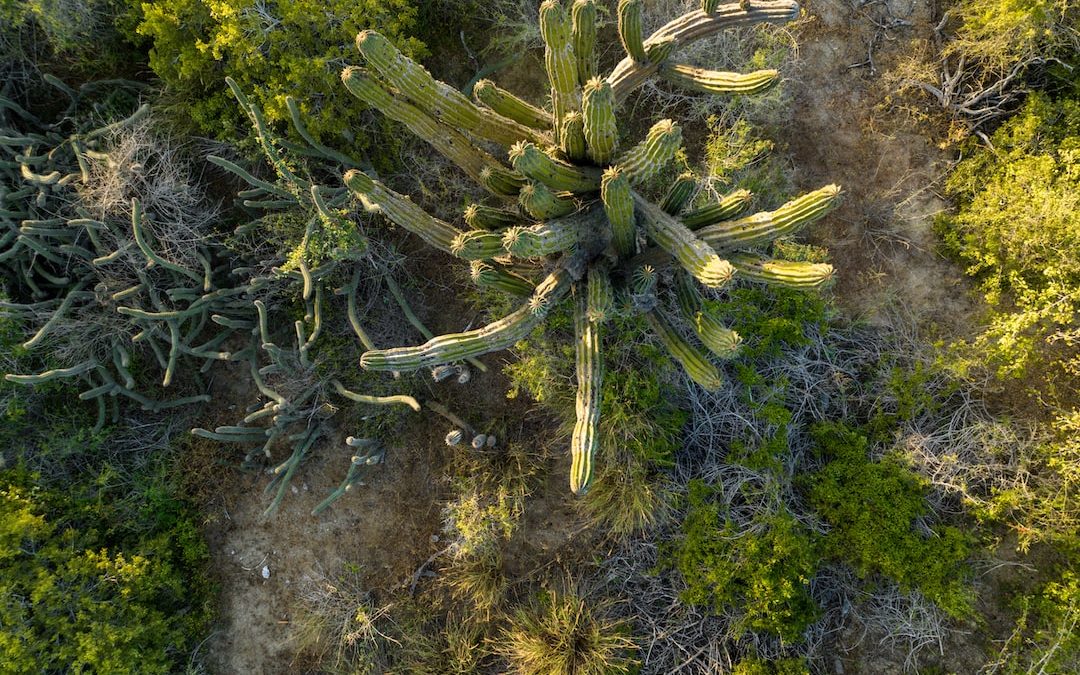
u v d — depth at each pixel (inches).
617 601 246.1
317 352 243.3
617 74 181.9
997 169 233.1
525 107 179.3
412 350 169.2
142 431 254.5
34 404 240.7
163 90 236.8
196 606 258.5
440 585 257.8
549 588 252.4
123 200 220.4
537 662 238.8
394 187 249.6
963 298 242.1
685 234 157.5
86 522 243.4
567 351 227.3
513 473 249.1
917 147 244.8
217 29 219.5
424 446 258.7
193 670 251.8
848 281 246.7
